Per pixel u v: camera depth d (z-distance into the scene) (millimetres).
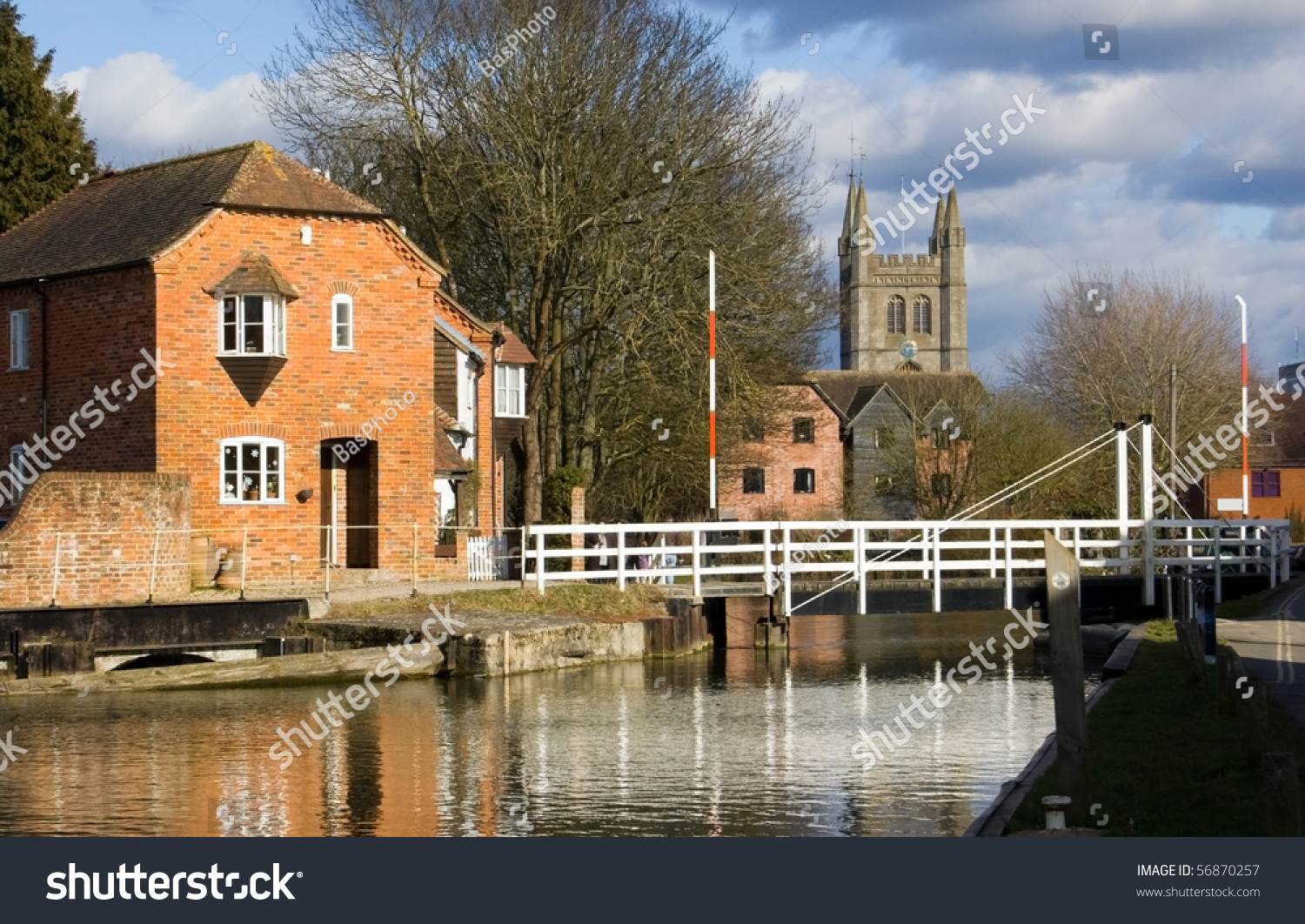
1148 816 14047
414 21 46125
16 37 54094
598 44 46219
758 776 20297
